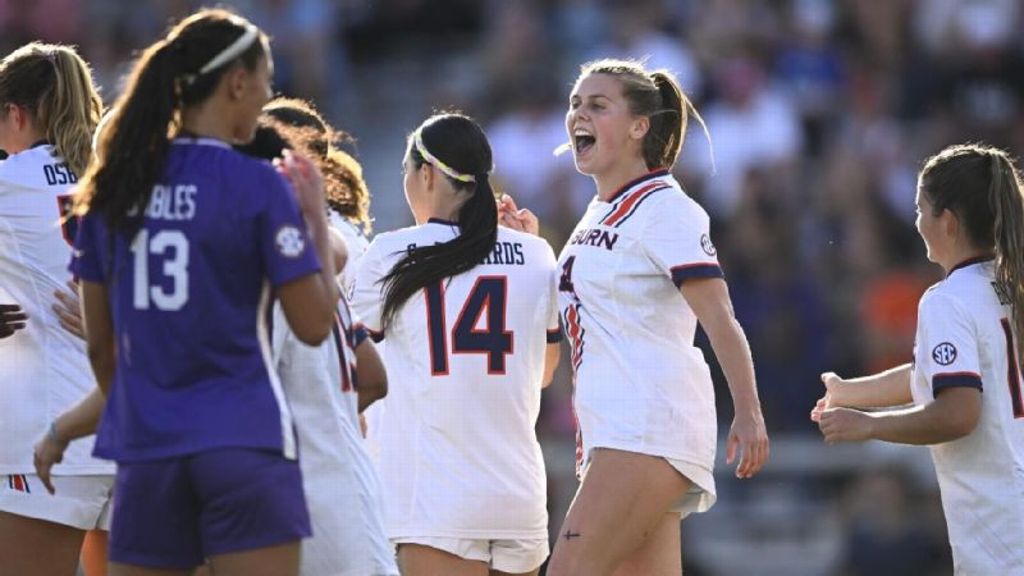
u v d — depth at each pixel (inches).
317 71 2412.6
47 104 882.1
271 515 677.9
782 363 1897.1
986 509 847.7
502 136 2206.0
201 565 708.0
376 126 2428.6
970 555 853.8
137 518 689.0
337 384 768.9
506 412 927.7
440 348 922.7
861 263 2026.3
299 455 732.0
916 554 1720.0
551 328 960.3
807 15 2365.9
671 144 927.0
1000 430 846.5
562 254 912.9
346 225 944.3
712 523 1886.1
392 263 929.5
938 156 887.1
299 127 904.9
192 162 689.0
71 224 873.5
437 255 923.4
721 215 2082.9
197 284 679.1
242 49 697.6
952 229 864.9
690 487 891.4
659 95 916.0
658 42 2276.1
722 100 2201.0
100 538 919.7
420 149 934.4
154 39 2439.7
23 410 864.3
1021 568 839.7
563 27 2377.0
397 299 920.3
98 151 705.6
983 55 2343.8
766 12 2346.2
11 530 867.4
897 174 2183.8
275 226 682.2
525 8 2417.6
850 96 2309.3
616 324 880.9
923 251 2071.9
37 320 873.5
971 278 856.9
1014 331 850.8
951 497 861.8
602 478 872.9
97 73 2383.1
